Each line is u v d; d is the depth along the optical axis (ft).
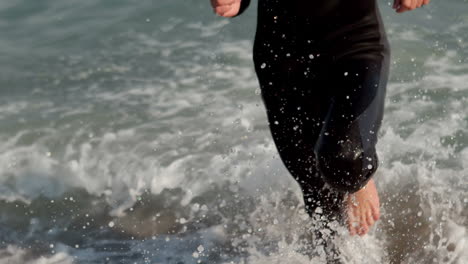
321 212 19.48
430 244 21.93
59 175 27.04
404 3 17.74
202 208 24.86
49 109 30.53
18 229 24.77
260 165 25.96
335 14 18.31
